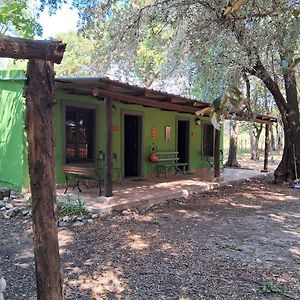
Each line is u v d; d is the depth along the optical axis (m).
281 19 4.91
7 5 4.13
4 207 6.80
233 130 16.52
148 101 8.26
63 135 8.50
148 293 3.43
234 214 7.01
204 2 6.27
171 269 4.04
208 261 4.30
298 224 6.23
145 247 4.82
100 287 3.57
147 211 7.08
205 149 14.05
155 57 16.53
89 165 9.30
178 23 7.66
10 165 8.47
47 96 2.12
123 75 16.78
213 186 10.16
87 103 9.17
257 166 16.81
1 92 8.55
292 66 2.27
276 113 17.95
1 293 2.78
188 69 8.83
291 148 11.16
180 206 7.69
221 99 1.65
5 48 1.96
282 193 9.61
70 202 6.85
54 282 2.22
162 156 11.78
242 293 3.43
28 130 2.13
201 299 3.30
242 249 4.77
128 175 11.16
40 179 2.15
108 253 4.58
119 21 8.93
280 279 3.77
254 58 6.47
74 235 5.36
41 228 2.18
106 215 6.54
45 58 2.09
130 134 11.23
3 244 4.95
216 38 6.32
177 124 12.52
